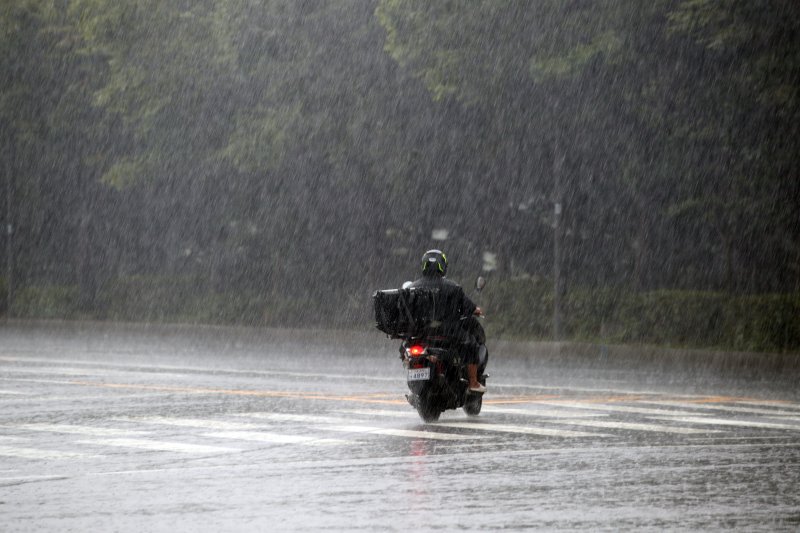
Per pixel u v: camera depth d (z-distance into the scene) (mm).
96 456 41906
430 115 115125
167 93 132625
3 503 32531
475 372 52375
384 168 120625
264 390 66688
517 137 110875
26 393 65438
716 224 107188
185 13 129125
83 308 162375
